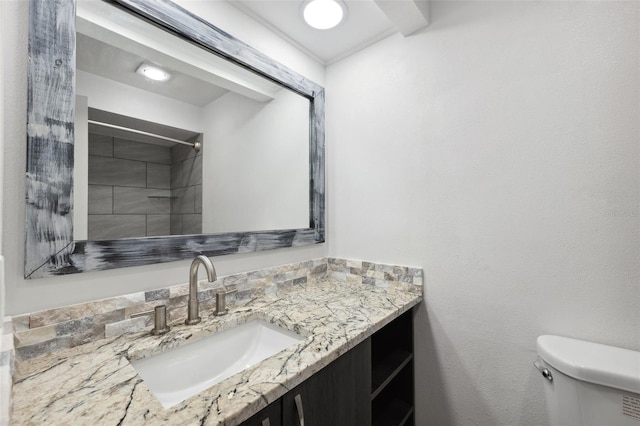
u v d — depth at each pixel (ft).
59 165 2.52
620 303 2.96
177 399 2.81
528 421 3.52
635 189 2.89
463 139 4.03
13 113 2.33
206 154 3.71
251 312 3.68
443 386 4.21
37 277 2.41
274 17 4.39
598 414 2.63
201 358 3.12
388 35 4.81
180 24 3.36
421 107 4.43
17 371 2.24
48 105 2.46
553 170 3.34
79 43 2.72
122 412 1.82
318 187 5.35
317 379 2.55
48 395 1.99
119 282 2.93
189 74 3.58
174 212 3.42
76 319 2.64
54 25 2.50
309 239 5.11
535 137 3.46
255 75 4.36
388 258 4.80
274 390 2.07
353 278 5.19
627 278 2.93
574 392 2.73
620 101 2.96
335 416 2.74
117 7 2.96
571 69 3.23
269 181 4.53
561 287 3.29
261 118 4.43
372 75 5.00
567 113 3.26
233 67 4.08
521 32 3.57
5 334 2.17
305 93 5.10
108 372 2.28
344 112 5.38
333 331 3.07
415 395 4.46
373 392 3.42
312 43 5.04
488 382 3.83
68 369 2.32
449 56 4.16
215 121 3.85
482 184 3.86
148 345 2.73
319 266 5.35
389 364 4.09
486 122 3.83
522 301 3.56
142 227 3.14
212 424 1.72
